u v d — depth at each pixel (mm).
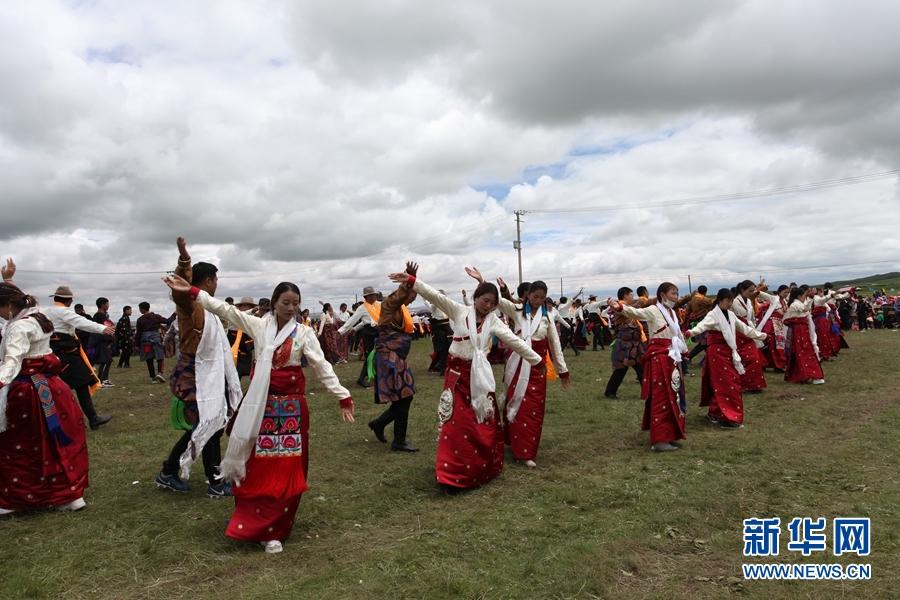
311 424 8055
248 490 4039
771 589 3453
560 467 5949
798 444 6527
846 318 22953
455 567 3723
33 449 4703
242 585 3555
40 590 3479
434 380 11883
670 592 3434
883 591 3379
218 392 4844
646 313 6664
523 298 6469
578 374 12500
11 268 5273
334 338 15859
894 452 6047
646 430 6758
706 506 4758
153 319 12688
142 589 3520
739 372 7574
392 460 6258
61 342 7805
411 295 6570
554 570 3658
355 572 3660
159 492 5250
